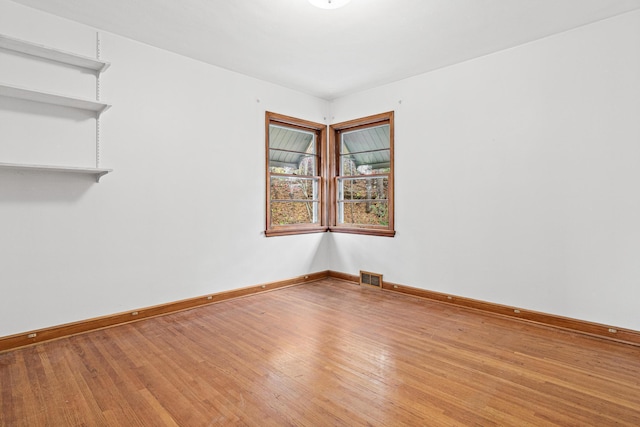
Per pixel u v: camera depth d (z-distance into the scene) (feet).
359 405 6.40
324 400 6.56
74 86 9.68
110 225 10.42
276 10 8.98
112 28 10.02
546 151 10.52
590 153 9.75
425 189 13.42
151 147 11.19
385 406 6.37
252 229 14.03
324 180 16.99
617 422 5.90
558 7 8.86
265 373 7.59
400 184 14.21
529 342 9.30
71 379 7.34
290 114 15.34
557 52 10.25
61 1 8.62
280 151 15.52
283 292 14.42
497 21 9.55
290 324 10.65
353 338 9.56
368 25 9.77
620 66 9.25
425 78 13.34
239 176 13.55
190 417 6.06
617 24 9.27
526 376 7.47
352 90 15.58
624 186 9.25
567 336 9.74
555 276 10.43
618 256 9.37
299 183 16.29
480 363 8.07
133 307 10.91
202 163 12.44
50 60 9.30
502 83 11.37
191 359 8.27
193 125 12.17
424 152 13.42
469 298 12.29
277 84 14.75
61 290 9.59
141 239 11.04
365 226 15.81
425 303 12.90
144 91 11.01
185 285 12.08
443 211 12.92
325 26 9.84
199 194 12.38
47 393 6.81
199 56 11.94
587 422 5.90
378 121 15.17
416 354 8.55
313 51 11.51
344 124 16.35
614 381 7.25
